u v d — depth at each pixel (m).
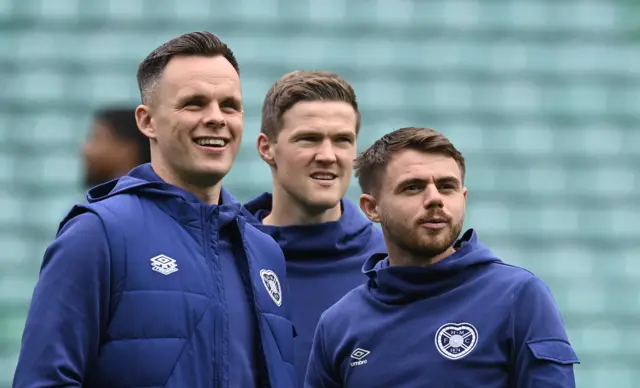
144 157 14.84
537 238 52.41
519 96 53.97
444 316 12.45
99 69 53.09
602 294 51.72
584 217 52.88
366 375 12.57
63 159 51.84
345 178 15.27
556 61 54.19
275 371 12.02
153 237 11.70
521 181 52.97
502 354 12.15
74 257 11.30
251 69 53.25
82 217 11.59
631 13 54.97
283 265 13.04
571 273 52.00
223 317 11.73
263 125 15.75
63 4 53.66
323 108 15.15
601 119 53.72
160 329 11.36
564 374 11.80
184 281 11.62
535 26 54.66
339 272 15.59
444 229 12.52
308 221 15.55
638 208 52.44
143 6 54.16
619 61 54.38
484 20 54.41
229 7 54.12
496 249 52.59
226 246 12.27
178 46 12.21
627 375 49.72
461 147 53.56
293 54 53.69
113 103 52.81
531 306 12.20
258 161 50.03
